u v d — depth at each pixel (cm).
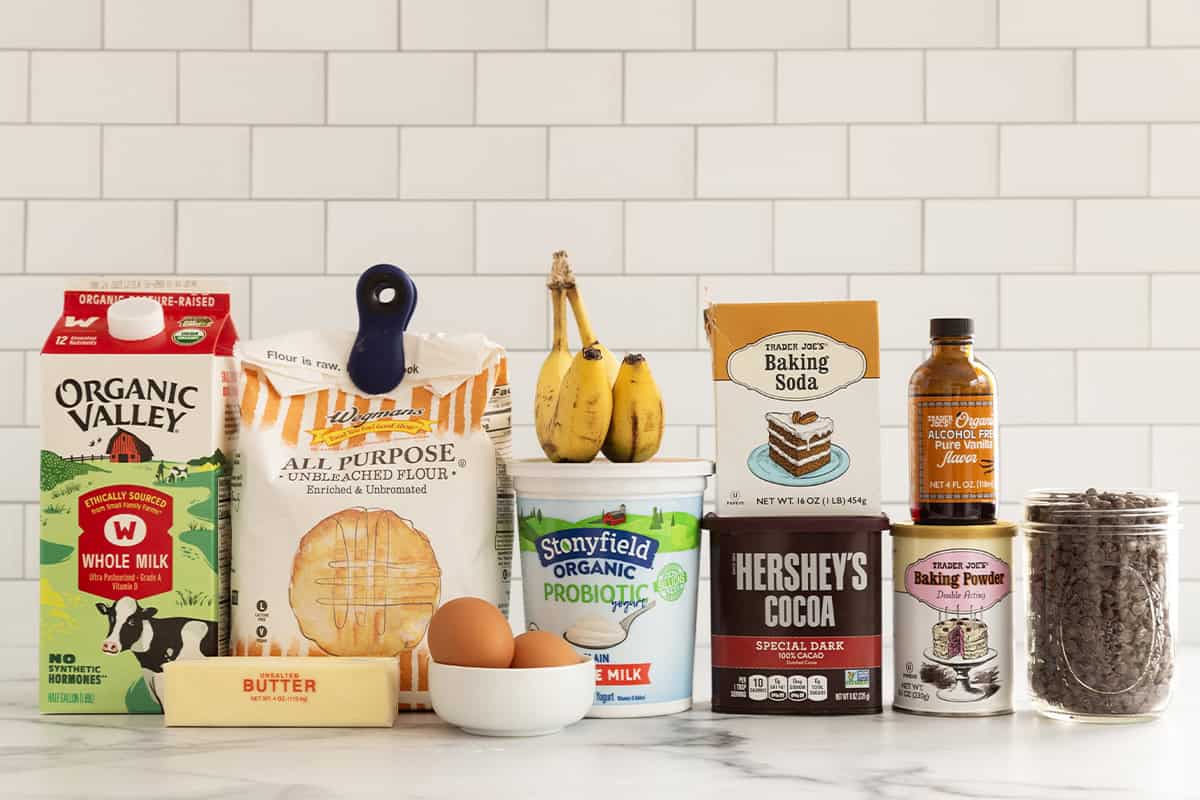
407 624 99
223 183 149
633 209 150
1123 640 95
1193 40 150
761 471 100
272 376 103
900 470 149
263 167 150
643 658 98
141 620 99
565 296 107
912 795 76
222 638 102
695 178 150
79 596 99
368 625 99
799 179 150
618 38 150
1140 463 149
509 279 150
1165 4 150
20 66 149
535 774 81
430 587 100
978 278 150
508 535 107
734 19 150
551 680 90
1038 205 150
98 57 149
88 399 99
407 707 100
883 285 150
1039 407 150
